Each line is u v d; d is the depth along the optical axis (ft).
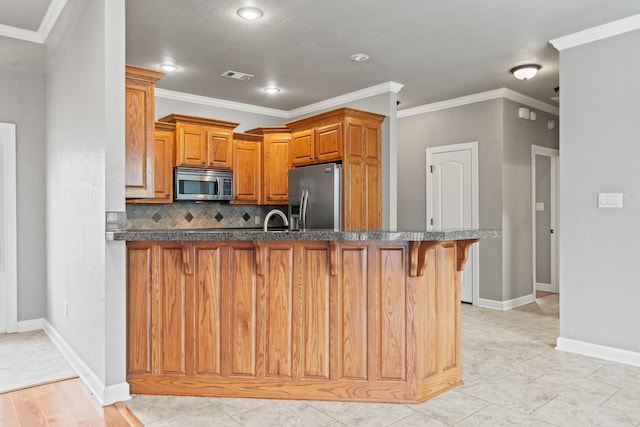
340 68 15.14
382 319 8.99
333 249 8.89
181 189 16.94
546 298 20.40
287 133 19.21
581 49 12.28
